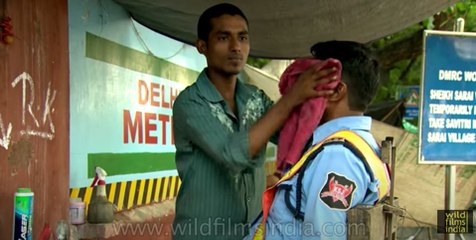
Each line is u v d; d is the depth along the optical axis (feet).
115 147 14.43
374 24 14.90
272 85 24.21
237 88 8.05
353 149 5.74
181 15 14.73
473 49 13.25
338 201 5.50
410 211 19.20
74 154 12.44
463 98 13.28
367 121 6.18
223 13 7.61
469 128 13.30
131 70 15.44
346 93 6.12
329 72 5.98
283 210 5.86
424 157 13.32
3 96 8.28
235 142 6.52
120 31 14.79
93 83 13.33
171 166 18.45
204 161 7.51
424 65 13.24
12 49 8.54
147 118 16.55
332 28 15.08
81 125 12.76
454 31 13.78
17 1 8.69
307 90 6.02
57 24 10.09
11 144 8.48
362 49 6.25
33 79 9.18
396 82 36.40
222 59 7.59
